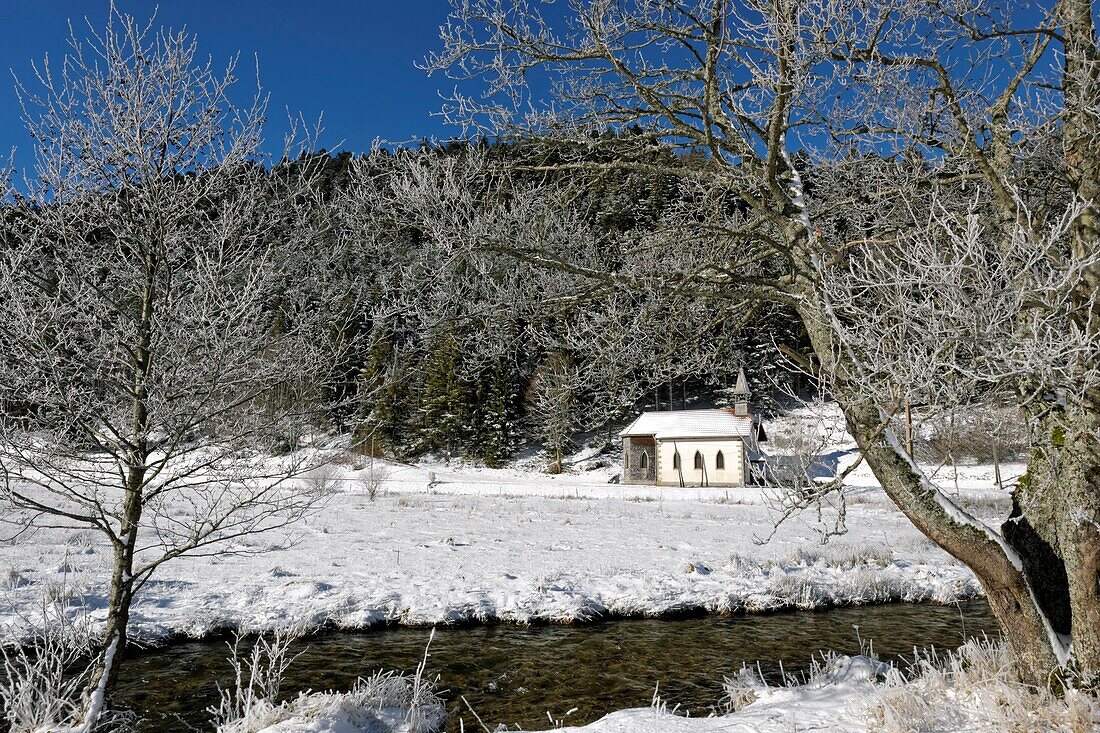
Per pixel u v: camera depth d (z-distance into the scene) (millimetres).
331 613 10602
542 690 7961
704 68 5223
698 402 54719
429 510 23891
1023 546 5031
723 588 12836
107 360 4977
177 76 5031
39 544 13680
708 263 5727
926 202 5473
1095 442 4492
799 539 18406
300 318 5395
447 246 5059
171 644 9359
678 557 15500
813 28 4348
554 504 27797
